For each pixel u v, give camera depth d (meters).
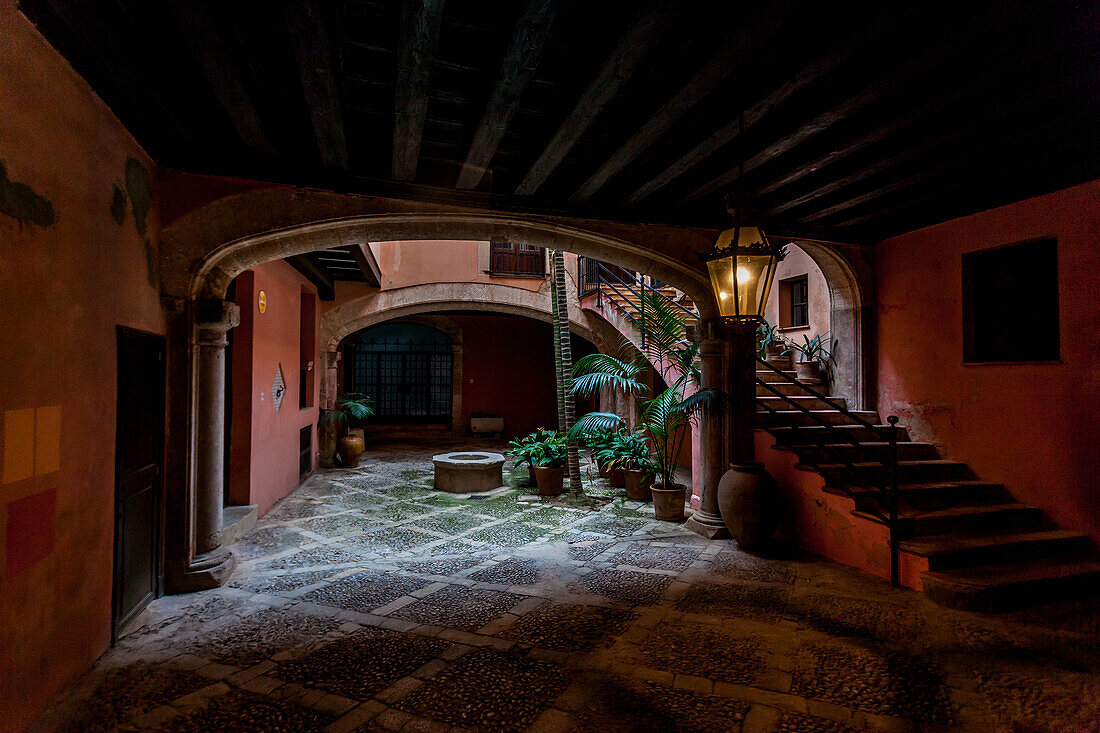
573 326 11.16
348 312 10.18
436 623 3.42
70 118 2.55
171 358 3.92
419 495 7.46
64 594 2.56
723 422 5.49
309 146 3.89
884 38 2.49
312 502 7.01
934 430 5.31
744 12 2.32
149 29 2.48
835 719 2.45
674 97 2.96
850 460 5.23
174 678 2.75
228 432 5.99
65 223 2.52
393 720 2.42
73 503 2.64
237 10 2.45
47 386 2.39
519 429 15.27
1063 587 3.81
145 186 3.53
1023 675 2.83
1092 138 3.52
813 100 3.16
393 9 2.49
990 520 4.36
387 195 4.25
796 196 4.59
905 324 5.62
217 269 4.07
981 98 3.05
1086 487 4.14
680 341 6.68
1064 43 2.54
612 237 5.08
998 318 4.87
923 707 2.54
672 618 3.51
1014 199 4.54
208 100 3.25
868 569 4.37
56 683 2.50
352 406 10.18
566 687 2.69
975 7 2.28
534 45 2.45
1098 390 4.05
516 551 4.98
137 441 3.44
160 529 3.83
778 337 7.85
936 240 5.29
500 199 4.57
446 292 10.57
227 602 3.74
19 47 2.14
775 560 4.71
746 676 2.81
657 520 6.13
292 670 2.84
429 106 3.49
